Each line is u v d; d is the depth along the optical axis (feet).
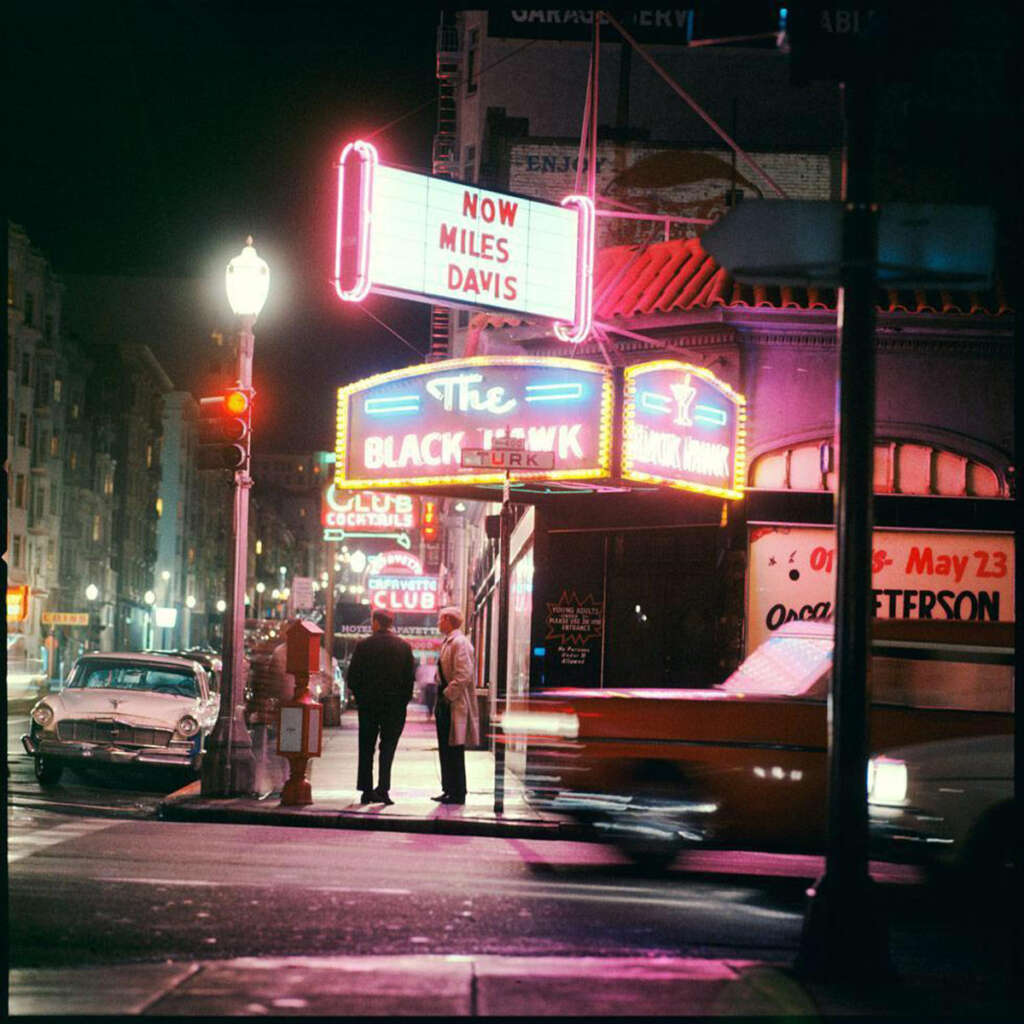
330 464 136.87
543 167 122.62
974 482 61.26
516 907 30.94
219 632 444.55
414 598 168.14
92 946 25.16
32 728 59.21
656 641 61.72
